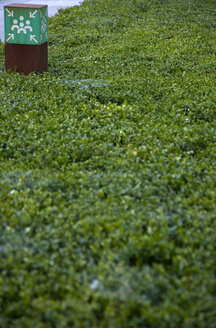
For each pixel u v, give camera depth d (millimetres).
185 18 17938
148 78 10016
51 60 11406
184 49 13008
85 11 18531
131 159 5895
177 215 4562
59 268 3891
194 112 7984
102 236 4258
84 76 10023
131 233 4266
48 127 6887
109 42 13695
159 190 5102
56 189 5211
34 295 3633
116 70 10680
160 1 21547
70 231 4359
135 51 12781
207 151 6289
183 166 5664
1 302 3602
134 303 3436
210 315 3414
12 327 3369
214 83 9969
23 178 5305
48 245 4164
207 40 14461
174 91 9133
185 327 3318
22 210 4688
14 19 9547
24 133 6652
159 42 13938
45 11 9852
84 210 4699
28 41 9680
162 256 4039
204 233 4340
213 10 20531
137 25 16406
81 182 5277
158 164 5656
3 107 7703
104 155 6109
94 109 7918
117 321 3334
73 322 3371
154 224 4453
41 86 9031
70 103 8203
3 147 6352
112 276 3721
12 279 3742
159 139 6684
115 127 7051
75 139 6496
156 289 3596
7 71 9953
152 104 8258
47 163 5898
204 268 3844
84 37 14102
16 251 4105
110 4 20203
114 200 4910
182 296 3512
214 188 5250
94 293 3576
